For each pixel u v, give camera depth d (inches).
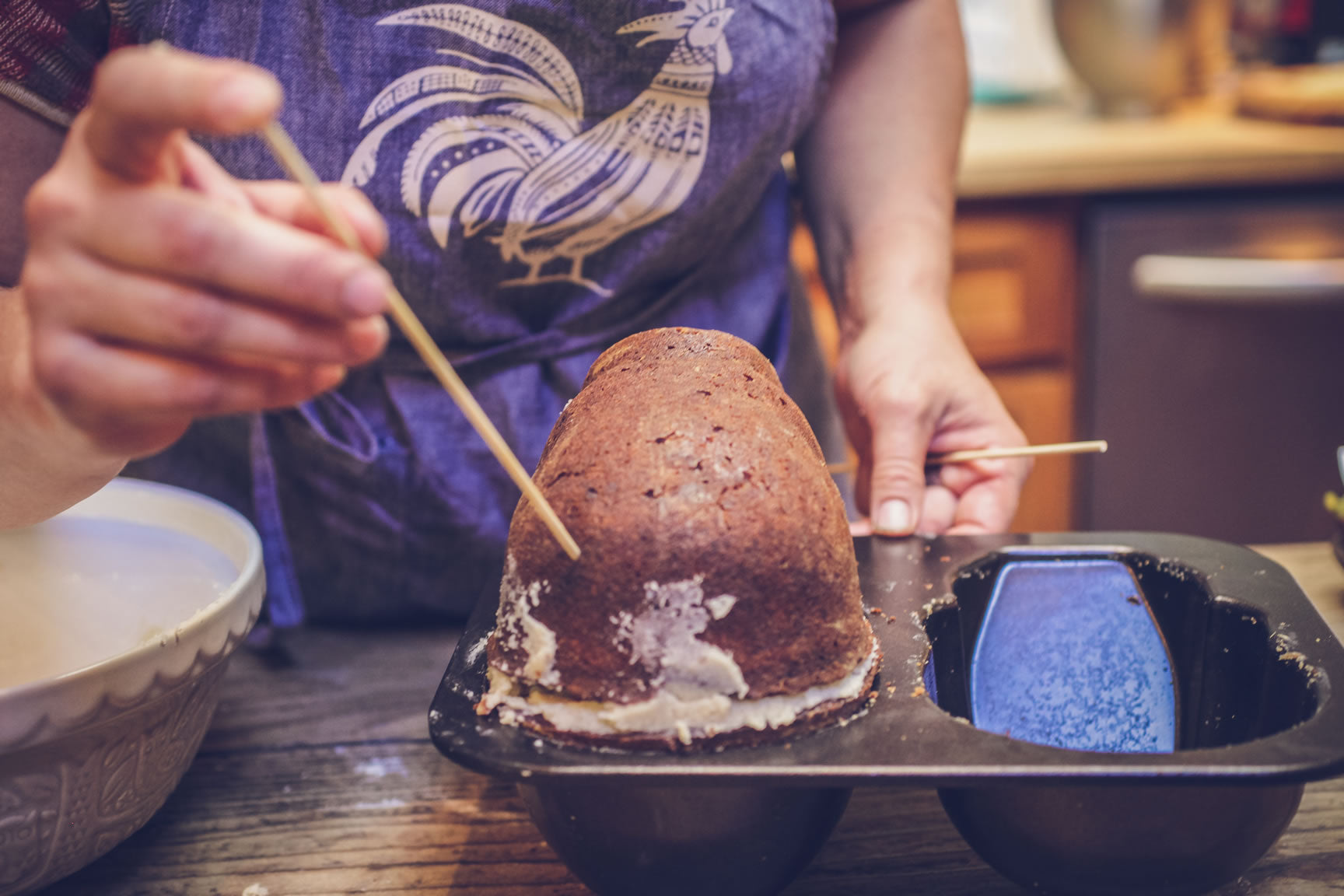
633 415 19.1
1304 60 80.5
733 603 17.5
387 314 28.3
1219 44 82.1
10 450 17.0
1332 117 66.2
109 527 26.6
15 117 24.0
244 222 13.3
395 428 30.1
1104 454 67.4
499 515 31.0
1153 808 16.9
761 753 17.3
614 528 17.6
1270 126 69.6
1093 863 17.6
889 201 34.7
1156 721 23.5
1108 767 16.5
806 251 64.3
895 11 36.7
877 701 19.2
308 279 13.1
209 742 25.1
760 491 18.1
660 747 17.4
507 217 27.6
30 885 19.1
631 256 29.7
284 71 25.7
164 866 20.8
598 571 17.6
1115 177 63.1
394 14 25.4
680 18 26.2
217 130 12.0
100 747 18.6
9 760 17.5
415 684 27.8
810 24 29.3
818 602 18.3
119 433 15.7
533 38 25.9
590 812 17.2
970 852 20.8
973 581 24.9
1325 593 29.7
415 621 32.3
